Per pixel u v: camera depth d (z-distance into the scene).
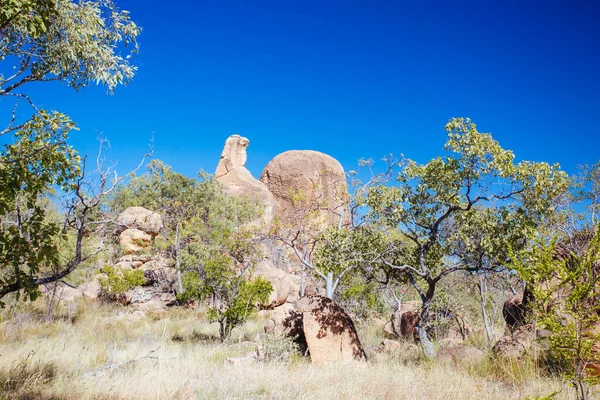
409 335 15.56
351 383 7.21
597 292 4.64
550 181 9.30
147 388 6.32
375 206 11.19
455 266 10.89
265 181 49.03
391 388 6.95
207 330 18.03
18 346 10.16
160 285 26.42
